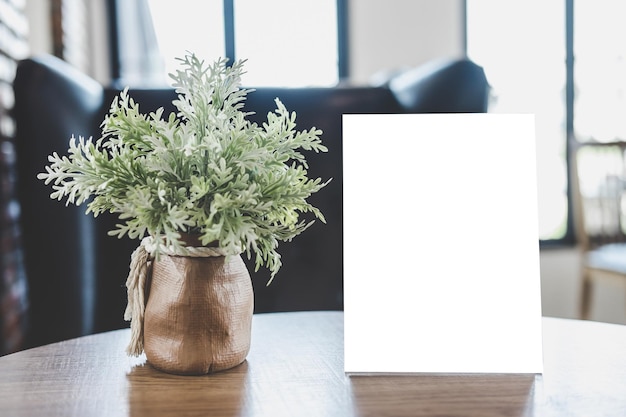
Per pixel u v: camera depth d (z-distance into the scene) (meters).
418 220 0.82
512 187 0.82
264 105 1.92
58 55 2.65
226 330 0.78
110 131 0.83
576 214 2.80
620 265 2.53
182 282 0.77
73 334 1.72
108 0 3.37
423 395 0.72
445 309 0.81
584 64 3.62
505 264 0.81
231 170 0.75
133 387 0.75
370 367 0.80
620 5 3.62
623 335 0.98
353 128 0.83
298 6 3.50
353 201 0.82
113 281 1.84
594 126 3.63
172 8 3.42
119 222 1.83
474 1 3.57
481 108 1.86
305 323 1.08
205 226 0.75
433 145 0.82
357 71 3.51
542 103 3.62
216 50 3.45
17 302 2.02
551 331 1.01
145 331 0.80
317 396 0.72
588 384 0.76
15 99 1.69
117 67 3.41
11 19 2.15
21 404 0.70
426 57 3.53
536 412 0.67
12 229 2.01
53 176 0.78
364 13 3.50
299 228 0.84
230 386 0.75
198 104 0.78
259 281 1.87
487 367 0.80
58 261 1.70
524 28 3.61
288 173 0.80
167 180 0.76
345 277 0.81
